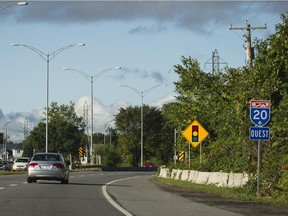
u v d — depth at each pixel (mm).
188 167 44594
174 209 18812
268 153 29188
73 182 38344
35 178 33875
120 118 129875
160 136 128125
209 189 29906
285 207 19859
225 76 46938
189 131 37156
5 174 52938
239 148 33062
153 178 50125
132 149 127312
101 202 21219
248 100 33062
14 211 17219
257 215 16969
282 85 31062
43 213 16797
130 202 21500
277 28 31109
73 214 16734
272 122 30625
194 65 48562
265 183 25812
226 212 17844
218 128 39594
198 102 47812
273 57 31500
